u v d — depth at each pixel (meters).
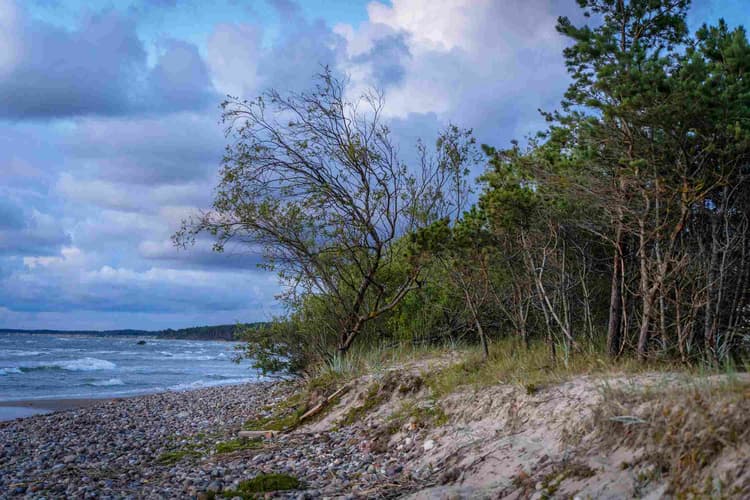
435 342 14.74
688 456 4.50
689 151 7.25
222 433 11.53
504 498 5.45
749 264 7.78
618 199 7.82
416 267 13.14
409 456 7.72
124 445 11.17
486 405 7.91
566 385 7.31
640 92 6.71
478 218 10.38
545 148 8.91
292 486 6.96
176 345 105.25
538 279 9.50
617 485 4.75
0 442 12.27
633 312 9.26
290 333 15.22
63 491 7.53
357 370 12.81
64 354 58.38
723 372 6.42
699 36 7.01
